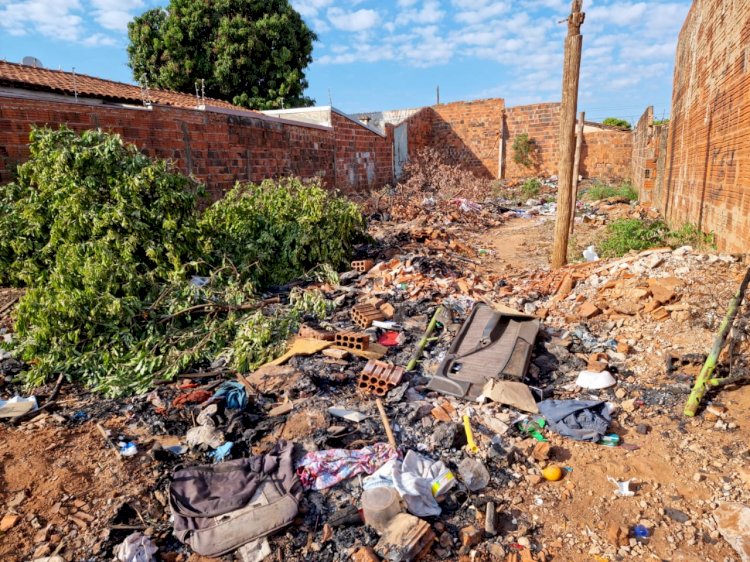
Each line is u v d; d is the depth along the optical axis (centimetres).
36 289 555
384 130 2166
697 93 845
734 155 617
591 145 2273
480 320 585
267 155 1389
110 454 380
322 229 859
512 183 2338
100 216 628
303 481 345
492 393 443
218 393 449
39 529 309
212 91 2317
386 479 339
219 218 841
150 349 544
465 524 316
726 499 319
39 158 672
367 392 463
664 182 1246
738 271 559
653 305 552
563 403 427
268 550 296
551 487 345
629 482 342
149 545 296
